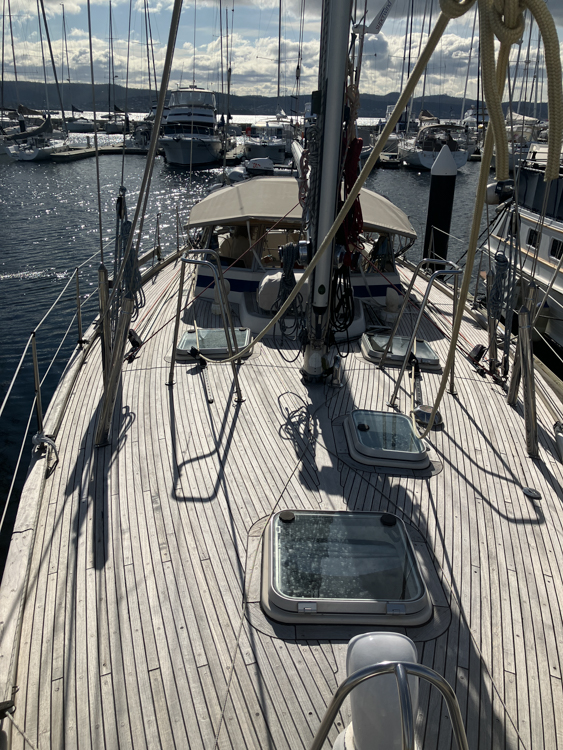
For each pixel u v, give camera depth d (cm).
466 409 539
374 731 205
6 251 1911
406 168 4456
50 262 1778
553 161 117
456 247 1855
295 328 643
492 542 369
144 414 504
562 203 1096
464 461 456
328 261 516
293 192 826
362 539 340
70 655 280
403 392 563
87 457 440
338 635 293
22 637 289
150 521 372
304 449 459
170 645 286
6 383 1018
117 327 441
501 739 249
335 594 302
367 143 5053
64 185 3503
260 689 266
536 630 305
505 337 590
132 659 279
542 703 266
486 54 120
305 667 276
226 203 803
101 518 374
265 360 619
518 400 555
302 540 339
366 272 786
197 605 309
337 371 569
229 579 327
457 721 168
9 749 238
